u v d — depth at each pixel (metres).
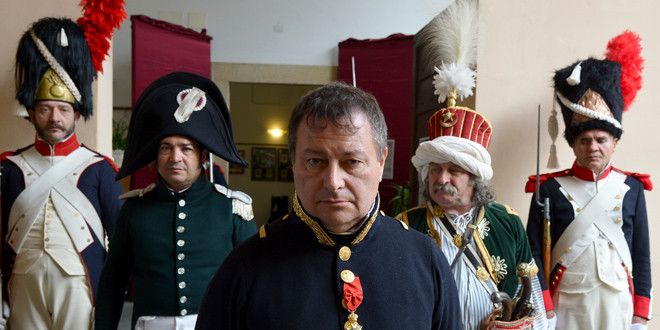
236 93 8.09
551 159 2.40
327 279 0.89
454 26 2.16
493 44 2.58
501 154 2.58
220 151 1.61
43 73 2.05
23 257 1.97
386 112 5.11
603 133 2.11
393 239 0.96
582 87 2.15
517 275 1.57
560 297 2.12
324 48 5.28
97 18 2.28
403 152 5.08
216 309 0.91
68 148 2.11
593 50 2.62
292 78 5.26
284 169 8.17
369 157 0.87
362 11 5.29
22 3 2.56
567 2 2.61
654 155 2.66
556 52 2.61
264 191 8.17
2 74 2.54
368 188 0.88
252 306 0.87
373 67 5.16
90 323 2.00
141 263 1.57
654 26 2.66
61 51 2.09
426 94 2.85
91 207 2.06
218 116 1.68
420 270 0.95
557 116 2.59
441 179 1.62
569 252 2.11
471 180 1.63
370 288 0.90
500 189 2.57
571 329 2.08
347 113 0.85
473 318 1.56
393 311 0.89
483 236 1.62
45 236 1.97
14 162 2.07
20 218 1.99
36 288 1.96
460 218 1.65
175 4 5.11
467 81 1.81
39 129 2.07
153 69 4.65
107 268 1.60
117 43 4.98
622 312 2.07
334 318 0.87
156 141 1.54
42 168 2.05
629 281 2.11
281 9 5.25
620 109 2.17
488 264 1.60
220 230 1.62
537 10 2.60
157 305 1.55
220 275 0.93
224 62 5.20
